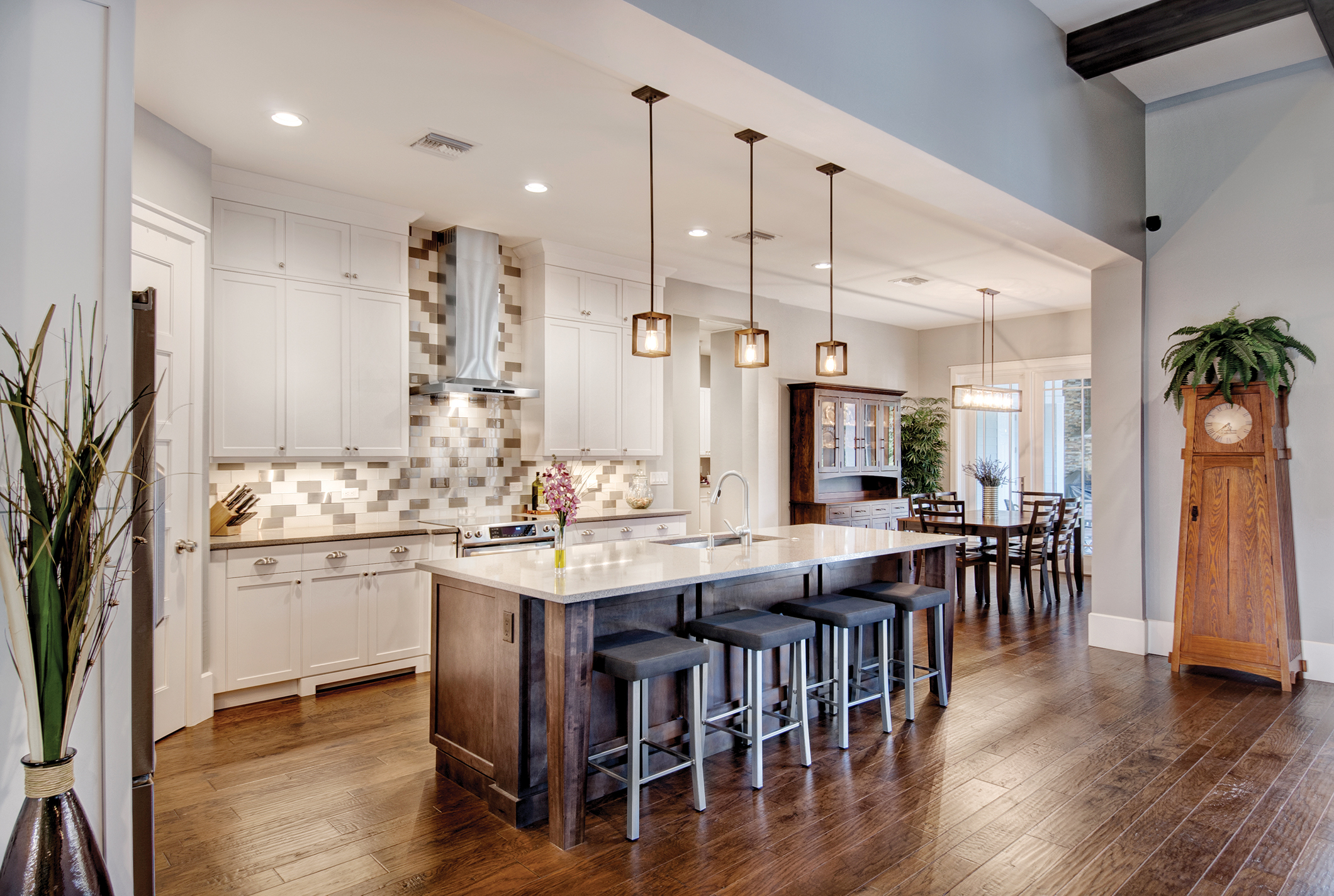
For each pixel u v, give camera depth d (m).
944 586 4.12
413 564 4.52
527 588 2.61
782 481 7.88
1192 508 4.50
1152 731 3.58
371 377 4.63
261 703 4.01
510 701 2.71
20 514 1.51
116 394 1.71
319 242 4.42
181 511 3.61
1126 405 5.04
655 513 5.98
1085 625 5.84
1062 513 6.85
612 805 2.86
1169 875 2.35
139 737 1.85
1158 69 4.54
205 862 2.44
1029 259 6.14
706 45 2.35
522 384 5.73
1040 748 3.38
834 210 4.88
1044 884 2.30
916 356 9.60
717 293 7.14
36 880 1.37
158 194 3.44
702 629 3.14
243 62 3.01
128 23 1.72
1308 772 3.09
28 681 1.40
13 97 1.61
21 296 1.60
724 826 2.67
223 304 4.05
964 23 3.46
